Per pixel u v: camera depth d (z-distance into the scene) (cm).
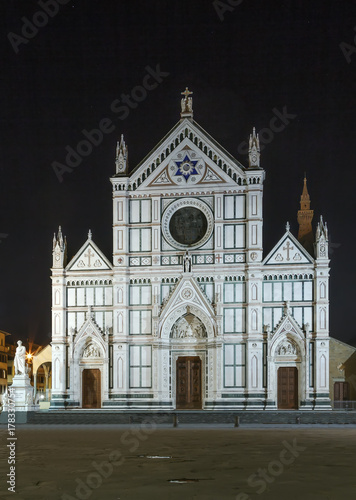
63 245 8375
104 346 8075
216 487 2300
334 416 7056
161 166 8212
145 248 8175
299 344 7806
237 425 6316
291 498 2081
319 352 7756
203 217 8144
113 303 8144
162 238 8150
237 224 8038
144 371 8031
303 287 7894
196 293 7988
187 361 8100
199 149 8162
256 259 7919
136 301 8144
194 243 8112
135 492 2203
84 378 8162
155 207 8181
